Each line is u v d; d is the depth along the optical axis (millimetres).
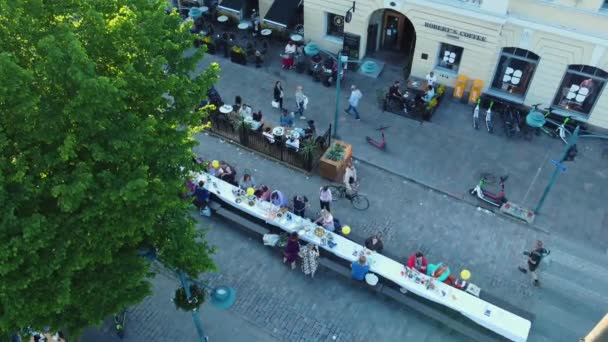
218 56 27641
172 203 12273
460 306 16141
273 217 18734
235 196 19531
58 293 10938
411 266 17188
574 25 20594
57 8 11844
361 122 23828
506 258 18531
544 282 17812
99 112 10758
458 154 22297
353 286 17891
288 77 26312
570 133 23047
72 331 12438
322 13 26094
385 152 22453
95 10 11875
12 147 10781
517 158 22094
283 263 18578
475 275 18047
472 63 23750
